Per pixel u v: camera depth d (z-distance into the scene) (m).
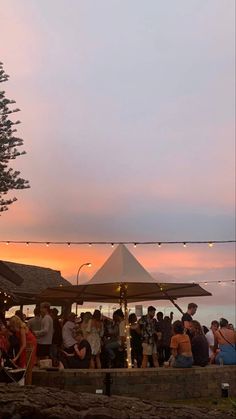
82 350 11.43
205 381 11.53
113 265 12.33
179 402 10.60
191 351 11.78
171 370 11.16
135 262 12.48
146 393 10.80
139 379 10.82
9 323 10.59
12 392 6.18
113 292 13.30
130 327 12.93
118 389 10.62
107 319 13.61
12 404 5.71
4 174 21.25
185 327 12.46
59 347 12.80
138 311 13.63
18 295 23.88
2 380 8.81
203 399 11.08
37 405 5.77
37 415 5.68
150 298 13.87
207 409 7.34
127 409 6.30
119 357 12.84
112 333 13.16
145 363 12.21
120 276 11.96
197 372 11.46
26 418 5.64
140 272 12.23
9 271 16.58
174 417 6.45
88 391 10.59
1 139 20.83
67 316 12.48
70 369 11.02
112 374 10.70
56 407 5.84
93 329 12.11
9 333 10.87
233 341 12.69
